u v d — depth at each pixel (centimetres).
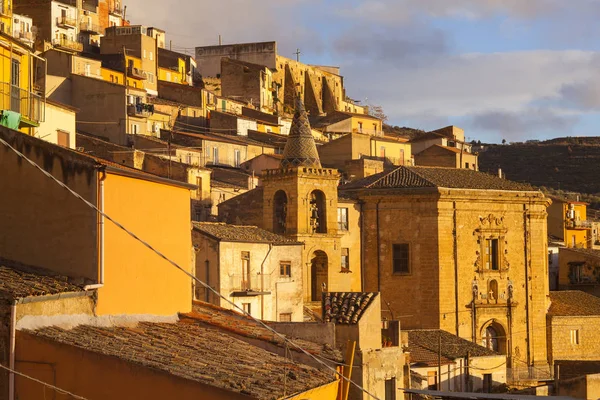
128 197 4097
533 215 12094
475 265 11662
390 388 6028
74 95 13450
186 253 4694
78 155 3869
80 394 3450
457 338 10375
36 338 3441
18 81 5197
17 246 3878
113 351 3525
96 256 3834
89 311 3841
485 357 9925
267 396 3541
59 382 3444
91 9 18525
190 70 19888
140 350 3669
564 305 12456
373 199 11506
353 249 11444
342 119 19862
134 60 16925
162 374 3484
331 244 10919
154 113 14912
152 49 17500
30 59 5400
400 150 17425
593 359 12331
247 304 8831
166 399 3484
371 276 11506
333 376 4528
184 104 16675
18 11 16838
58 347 3444
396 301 11475
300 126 11031
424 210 11444
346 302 5872
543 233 12169
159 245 4394
